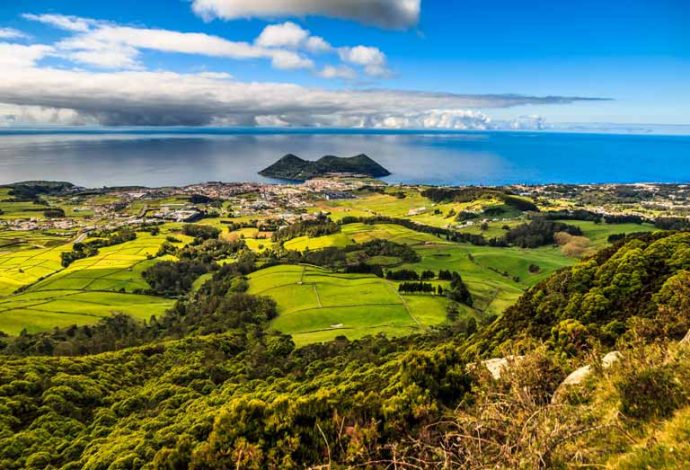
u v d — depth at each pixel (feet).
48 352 218.18
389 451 29.07
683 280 51.85
